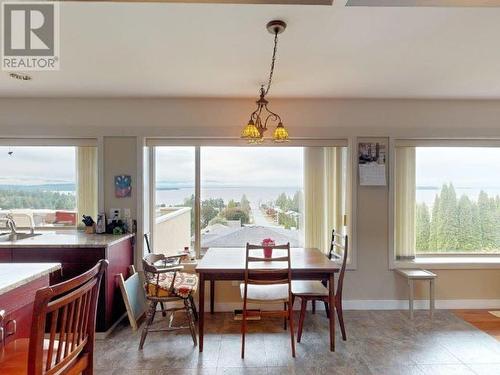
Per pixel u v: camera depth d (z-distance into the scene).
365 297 3.61
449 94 3.40
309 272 2.65
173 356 2.56
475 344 2.77
